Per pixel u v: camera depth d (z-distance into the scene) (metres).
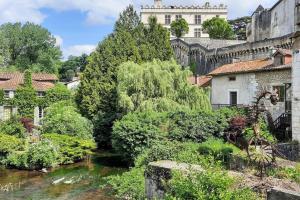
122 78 29.95
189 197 8.38
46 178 23.83
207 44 63.97
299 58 21.19
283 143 21.42
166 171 11.31
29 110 44.34
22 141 29.52
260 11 57.78
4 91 47.28
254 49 45.84
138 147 24.23
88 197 19.08
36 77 54.78
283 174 12.41
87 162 28.88
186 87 29.84
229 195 8.11
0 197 19.28
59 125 31.95
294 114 21.61
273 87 27.73
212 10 85.25
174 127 24.94
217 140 23.08
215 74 33.69
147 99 29.08
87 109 34.91
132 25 48.09
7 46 78.12
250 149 16.42
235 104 31.92
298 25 23.36
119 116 31.69
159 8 85.69
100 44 36.88
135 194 17.30
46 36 82.19
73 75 83.38
